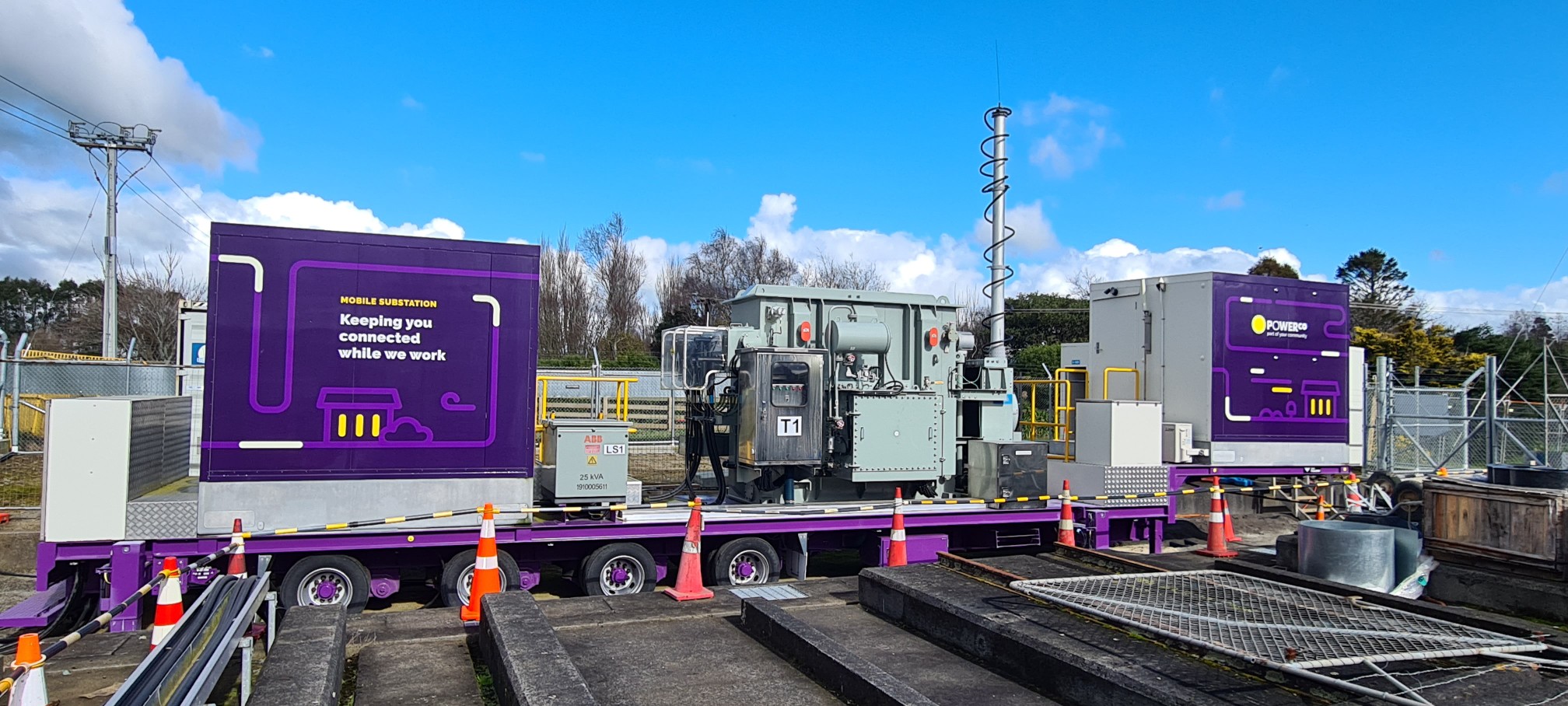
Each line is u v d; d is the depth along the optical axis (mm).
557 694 4043
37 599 7645
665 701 4758
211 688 4301
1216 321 12367
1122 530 10750
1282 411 12766
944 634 5816
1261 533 13180
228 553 6801
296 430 7238
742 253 47875
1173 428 12164
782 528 8766
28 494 12789
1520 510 7289
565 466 8156
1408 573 7801
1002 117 13906
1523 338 37250
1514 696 4023
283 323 7215
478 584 6652
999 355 13781
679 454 18000
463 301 7656
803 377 9070
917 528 9664
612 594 7879
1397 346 35594
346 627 5891
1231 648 4457
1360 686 3871
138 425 7203
